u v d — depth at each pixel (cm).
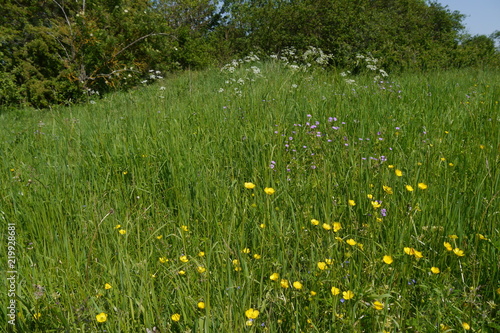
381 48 1328
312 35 1530
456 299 178
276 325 168
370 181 271
